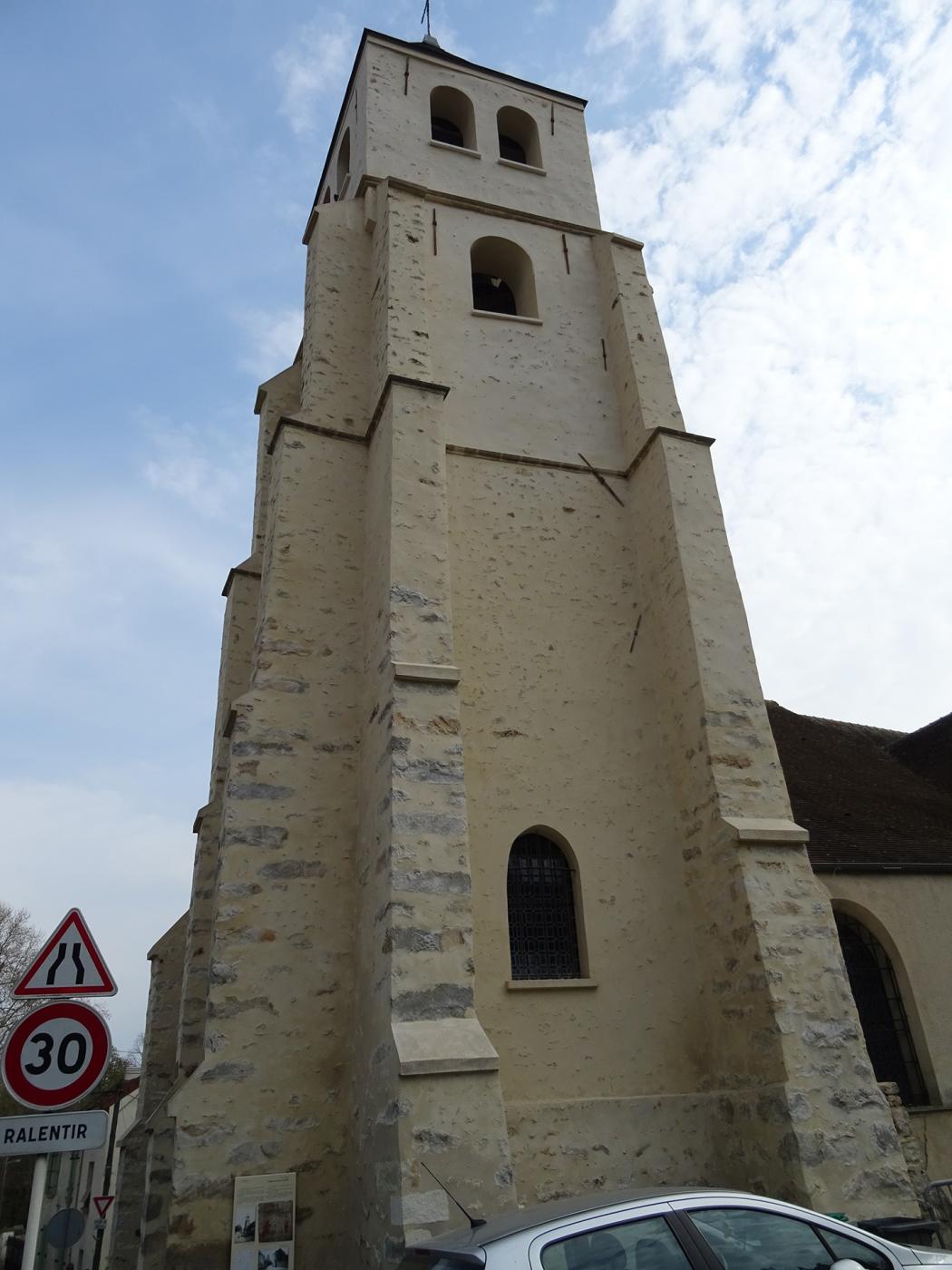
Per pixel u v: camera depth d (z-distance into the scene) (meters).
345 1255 8.62
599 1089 9.89
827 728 21.59
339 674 11.73
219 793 14.52
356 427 13.98
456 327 15.28
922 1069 13.00
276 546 12.33
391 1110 7.89
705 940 10.88
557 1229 4.52
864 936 14.00
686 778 11.77
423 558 11.28
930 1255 5.10
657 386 15.11
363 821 10.59
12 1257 34.88
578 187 19.05
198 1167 8.62
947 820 17.27
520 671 12.27
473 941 9.60
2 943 43.25
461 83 19.91
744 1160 9.57
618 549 13.88
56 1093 6.39
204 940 13.16
